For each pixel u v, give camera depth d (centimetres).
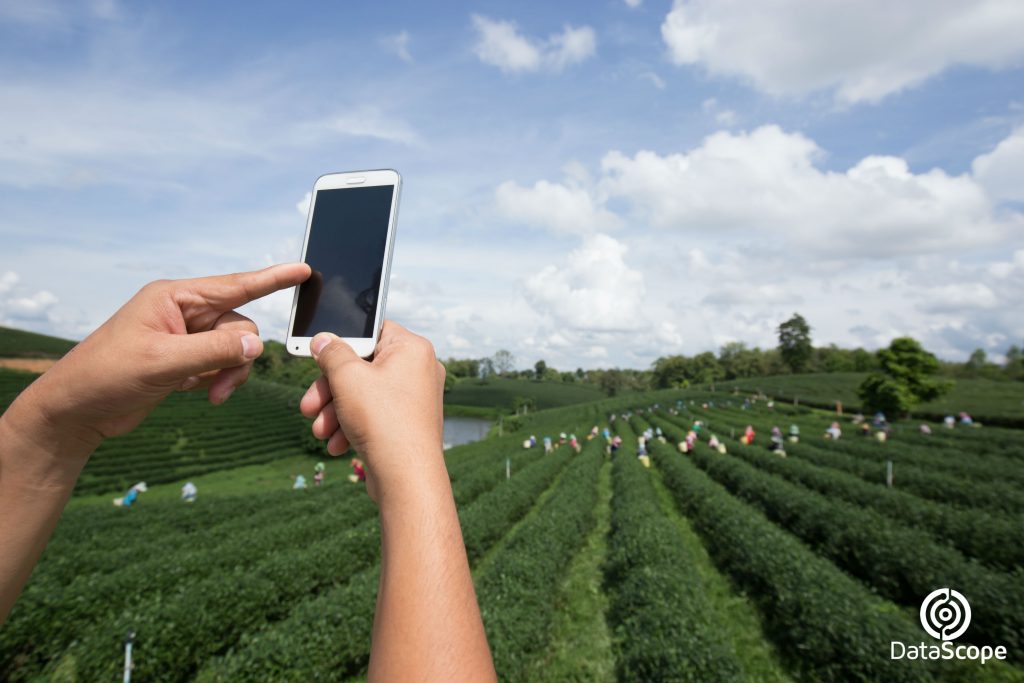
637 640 687
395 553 83
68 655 691
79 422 98
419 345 119
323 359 112
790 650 763
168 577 990
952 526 1184
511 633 681
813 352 10500
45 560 1230
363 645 705
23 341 7625
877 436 3406
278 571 938
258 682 612
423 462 91
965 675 629
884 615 716
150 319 108
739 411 6316
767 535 1030
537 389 12431
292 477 3622
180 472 3472
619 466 2402
